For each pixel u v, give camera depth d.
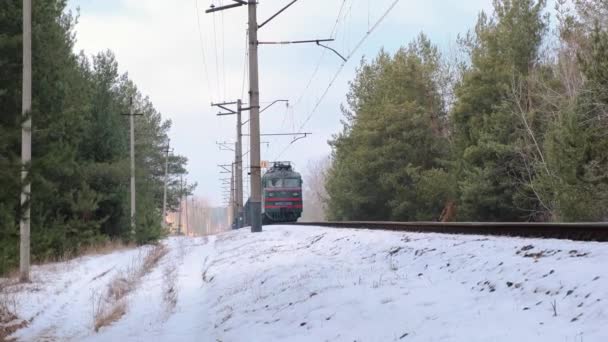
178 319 11.63
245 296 12.16
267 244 21.94
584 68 26.20
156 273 20.44
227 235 40.84
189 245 37.31
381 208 52.25
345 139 57.81
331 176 64.75
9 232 17.39
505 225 12.50
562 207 27.92
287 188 45.38
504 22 40.66
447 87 54.03
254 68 28.88
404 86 53.28
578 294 6.61
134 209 38.66
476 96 39.69
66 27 28.67
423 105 52.81
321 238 19.58
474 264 9.53
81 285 18.11
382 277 10.45
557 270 7.60
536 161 32.25
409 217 47.97
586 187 26.84
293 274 12.93
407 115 49.12
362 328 7.70
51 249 25.84
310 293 10.39
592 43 27.22
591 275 6.98
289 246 20.09
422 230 17.06
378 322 7.77
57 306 14.42
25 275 18.31
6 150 12.63
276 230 28.89
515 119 36.47
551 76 37.38
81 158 33.22
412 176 45.97
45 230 26.39
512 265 8.55
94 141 34.94
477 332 6.34
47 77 24.56
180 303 13.54
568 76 33.44
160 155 84.00
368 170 50.22
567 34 34.44
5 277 19.50
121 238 37.91
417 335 6.80
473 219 38.09
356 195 51.69
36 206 26.56
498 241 10.77
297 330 8.48
